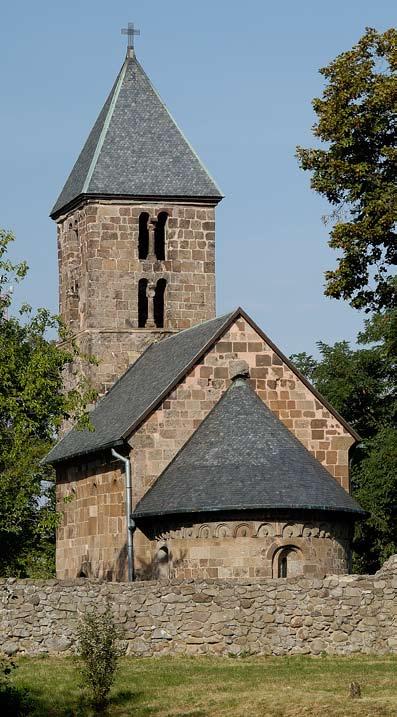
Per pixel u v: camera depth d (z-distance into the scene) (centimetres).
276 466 5806
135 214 7300
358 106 5966
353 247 5906
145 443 6116
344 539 5919
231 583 5031
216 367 6225
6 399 5469
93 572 6475
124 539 6131
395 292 6019
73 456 6600
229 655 4975
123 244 7275
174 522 5841
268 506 5659
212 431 6028
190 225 7381
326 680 4431
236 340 6259
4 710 4141
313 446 6306
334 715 3944
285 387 6297
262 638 5006
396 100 5844
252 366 6266
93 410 7012
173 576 5819
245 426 5981
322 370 8812
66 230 7588
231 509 5662
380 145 6009
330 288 5966
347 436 6353
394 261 5969
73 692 4325
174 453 6131
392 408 8569
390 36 5994
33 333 5706
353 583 5059
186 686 4406
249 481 5744
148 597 5000
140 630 4981
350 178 5959
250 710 4053
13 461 5578
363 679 4425
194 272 7362
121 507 6184
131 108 7556
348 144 5906
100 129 7556
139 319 7312
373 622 5047
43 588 4962
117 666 4575
